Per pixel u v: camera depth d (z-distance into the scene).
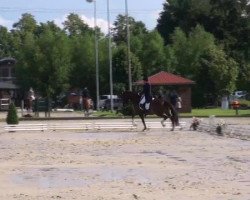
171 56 95.44
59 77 94.00
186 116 60.19
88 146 29.25
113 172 19.27
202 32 97.19
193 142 31.56
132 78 90.38
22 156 24.55
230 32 113.06
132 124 43.84
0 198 14.34
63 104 96.88
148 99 41.28
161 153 25.59
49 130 43.03
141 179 17.53
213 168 20.05
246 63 102.06
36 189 15.79
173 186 16.05
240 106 80.69
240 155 24.50
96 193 14.97
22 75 95.88
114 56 92.88
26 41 96.38
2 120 56.38
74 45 97.12
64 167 20.75
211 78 86.00
